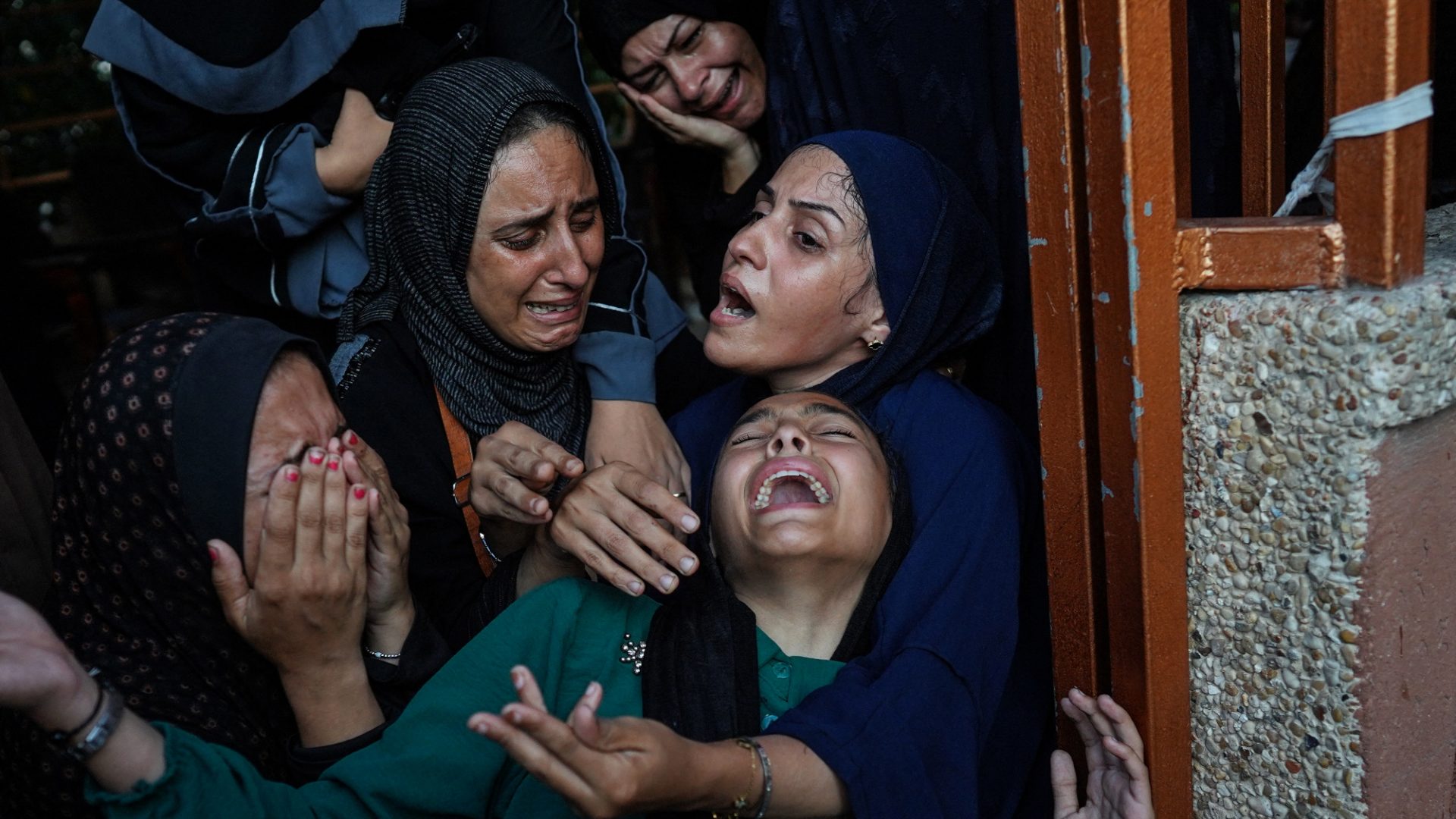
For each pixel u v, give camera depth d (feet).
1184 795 5.08
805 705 4.79
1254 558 4.64
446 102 5.90
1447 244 5.05
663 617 5.24
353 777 4.74
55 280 17.81
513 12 7.02
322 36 6.55
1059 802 5.28
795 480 5.39
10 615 4.17
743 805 4.39
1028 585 6.10
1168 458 4.71
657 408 7.34
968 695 5.08
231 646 4.99
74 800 4.65
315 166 6.49
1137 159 4.42
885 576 5.39
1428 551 4.55
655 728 4.00
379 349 6.29
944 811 4.89
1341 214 4.26
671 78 7.97
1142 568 4.75
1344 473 4.27
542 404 6.48
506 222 5.82
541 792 4.97
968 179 6.89
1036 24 4.65
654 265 14.51
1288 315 4.31
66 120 22.85
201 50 6.51
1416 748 4.67
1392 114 4.06
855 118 7.15
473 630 5.75
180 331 4.92
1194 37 6.77
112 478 4.78
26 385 9.95
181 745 4.42
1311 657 4.55
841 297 5.99
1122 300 4.57
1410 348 4.10
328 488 4.76
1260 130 5.78
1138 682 4.93
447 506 6.15
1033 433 6.84
